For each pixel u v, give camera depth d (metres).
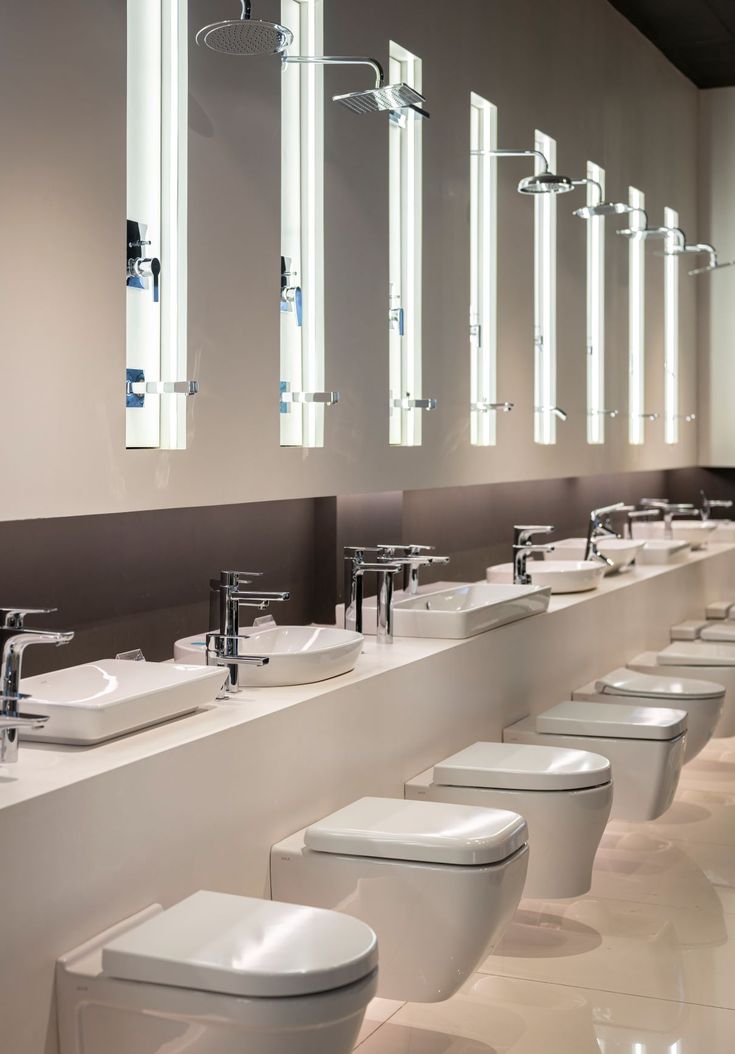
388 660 3.17
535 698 3.97
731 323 7.23
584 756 3.13
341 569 3.89
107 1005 1.96
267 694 2.74
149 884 2.21
